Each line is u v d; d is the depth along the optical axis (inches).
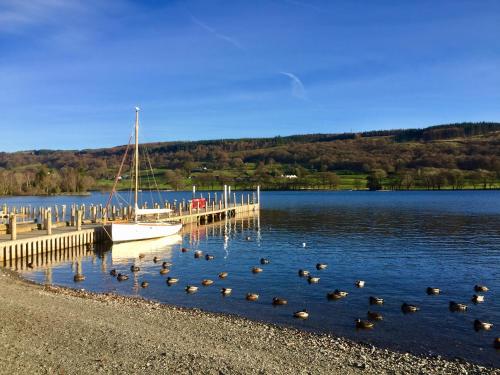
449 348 751.7
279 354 684.7
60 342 676.7
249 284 1191.6
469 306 995.9
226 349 692.1
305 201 5019.7
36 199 5738.2
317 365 642.8
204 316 895.7
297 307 979.9
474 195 5600.4
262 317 908.0
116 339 700.0
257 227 2554.1
